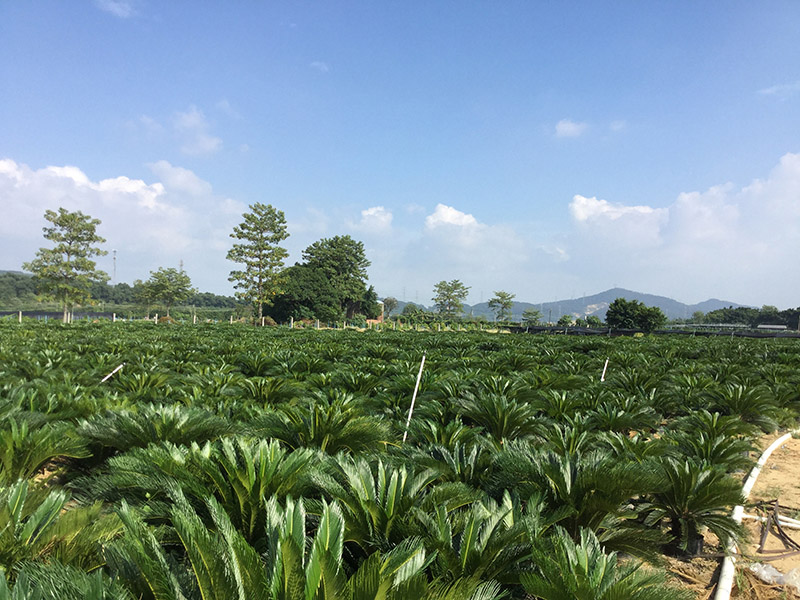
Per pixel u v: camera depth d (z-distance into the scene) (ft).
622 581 9.74
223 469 14.70
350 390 36.63
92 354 51.67
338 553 9.14
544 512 14.44
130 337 84.99
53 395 24.66
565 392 32.55
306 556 10.14
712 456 22.63
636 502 17.93
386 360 62.23
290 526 9.29
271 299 274.98
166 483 12.94
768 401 34.58
